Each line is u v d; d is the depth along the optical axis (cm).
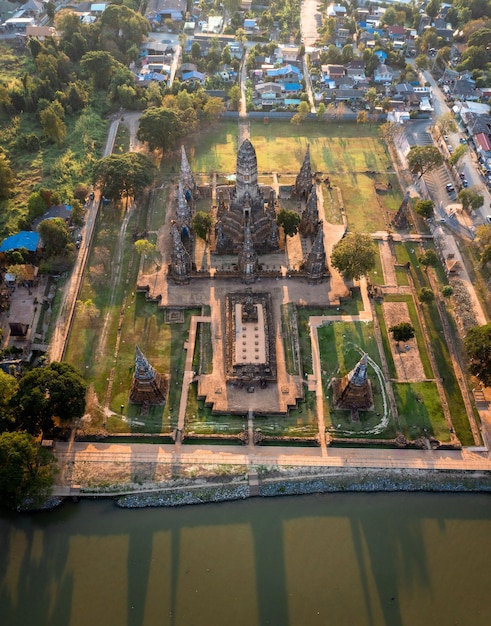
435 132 16500
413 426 9181
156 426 9100
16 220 12781
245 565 7725
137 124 16575
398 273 11906
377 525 8175
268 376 9662
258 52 19875
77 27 19512
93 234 12600
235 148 15650
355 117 16800
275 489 8450
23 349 9962
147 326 10656
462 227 13088
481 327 9588
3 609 7319
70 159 14888
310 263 11131
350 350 10281
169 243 12375
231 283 11400
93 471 8506
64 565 7706
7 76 18425
